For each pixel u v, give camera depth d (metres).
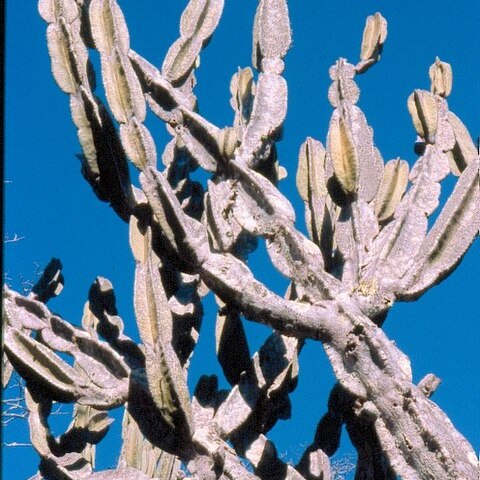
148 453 5.70
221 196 4.87
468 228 4.92
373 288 4.84
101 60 4.87
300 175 5.48
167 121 5.25
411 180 5.24
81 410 5.44
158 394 4.39
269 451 4.91
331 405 5.21
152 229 4.76
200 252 4.67
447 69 5.52
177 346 5.24
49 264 5.72
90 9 4.96
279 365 5.00
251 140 5.36
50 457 5.07
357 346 4.65
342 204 5.13
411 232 5.03
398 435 4.52
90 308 5.20
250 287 4.65
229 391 5.02
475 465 4.42
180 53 5.55
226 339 5.25
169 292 5.36
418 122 5.36
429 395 4.61
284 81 5.56
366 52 5.64
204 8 5.68
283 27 5.70
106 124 4.92
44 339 4.76
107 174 4.93
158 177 4.66
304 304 4.71
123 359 4.74
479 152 4.99
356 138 5.30
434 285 4.91
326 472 5.10
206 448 4.57
